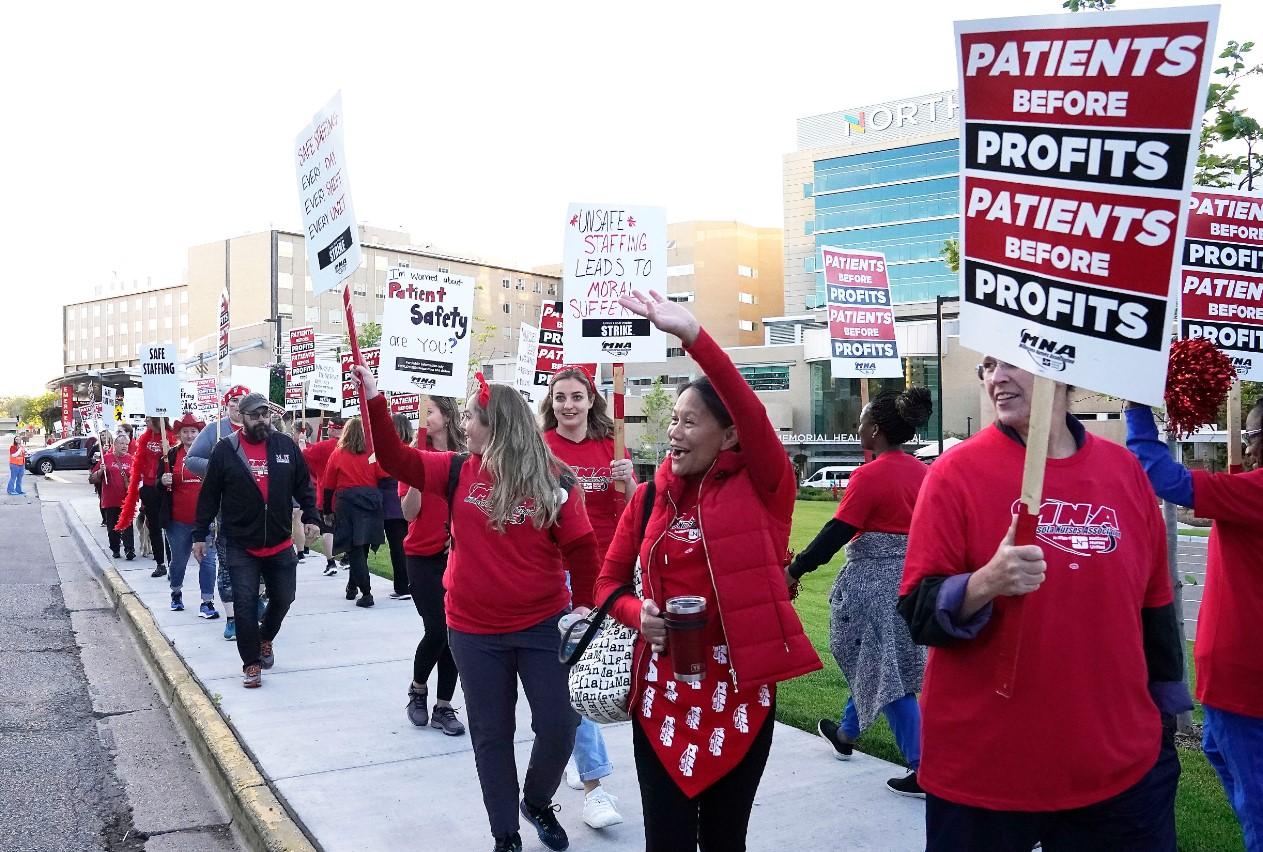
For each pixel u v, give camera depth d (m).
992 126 2.40
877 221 85.88
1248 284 4.41
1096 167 2.26
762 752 2.91
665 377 74.75
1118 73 2.23
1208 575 3.58
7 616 10.58
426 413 7.35
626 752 5.66
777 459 2.86
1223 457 26.14
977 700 2.42
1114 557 2.42
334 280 5.53
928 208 83.75
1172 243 2.19
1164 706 2.57
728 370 2.76
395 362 7.31
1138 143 2.22
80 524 21.42
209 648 8.37
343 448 10.37
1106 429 39.84
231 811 5.00
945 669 2.50
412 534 5.99
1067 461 2.47
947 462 2.57
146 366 11.11
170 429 11.90
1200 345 3.49
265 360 70.88
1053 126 2.31
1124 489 2.49
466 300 7.41
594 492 5.08
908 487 4.59
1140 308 2.22
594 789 4.59
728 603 2.83
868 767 5.22
